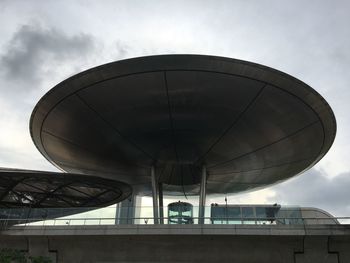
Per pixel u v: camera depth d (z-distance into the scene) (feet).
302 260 69.36
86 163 108.47
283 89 71.36
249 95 73.82
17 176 96.73
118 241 71.72
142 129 87.61
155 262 70.49
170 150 97.35
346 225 69.00
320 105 75.66
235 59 66.08
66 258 72.59
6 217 78.74
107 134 89.30
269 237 69.62
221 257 70.03
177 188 126.93
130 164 105.50
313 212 75.51
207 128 86.63
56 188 111.24
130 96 75.00
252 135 87.66
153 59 66.39
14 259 62.59
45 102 79.05
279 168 105.50
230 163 103.45
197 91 73.26
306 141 88.33
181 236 69.97
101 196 122.01
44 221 74.13
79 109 79.46
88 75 69.97
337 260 68.85
